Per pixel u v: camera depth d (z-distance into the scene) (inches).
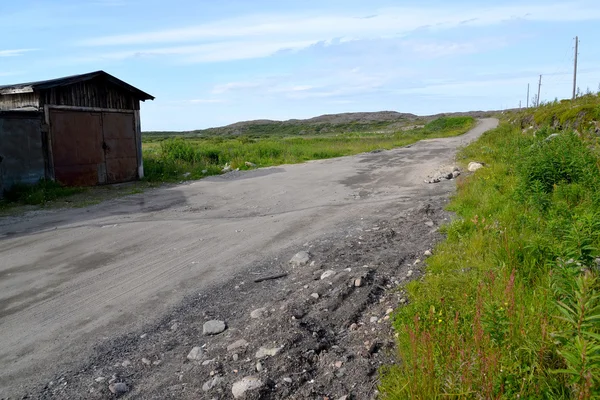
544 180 295.1
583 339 100.7
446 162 674.2
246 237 301.9
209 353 153.9
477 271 188.1
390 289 193.6
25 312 195.2
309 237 291.6
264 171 683.4
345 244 265.4
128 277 233.3
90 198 472.4
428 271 204.7
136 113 618.2
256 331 161.6
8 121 468.8
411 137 1567.4
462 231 253.9
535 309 137.0
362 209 375.6
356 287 195.3
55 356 158.2
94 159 561.6
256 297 199.8
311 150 1010.7
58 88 514.9
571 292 131.8
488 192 346.0
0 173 461.4
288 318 166.9
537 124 749.9
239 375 137.7
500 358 112.7
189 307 193.9
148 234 318.7
